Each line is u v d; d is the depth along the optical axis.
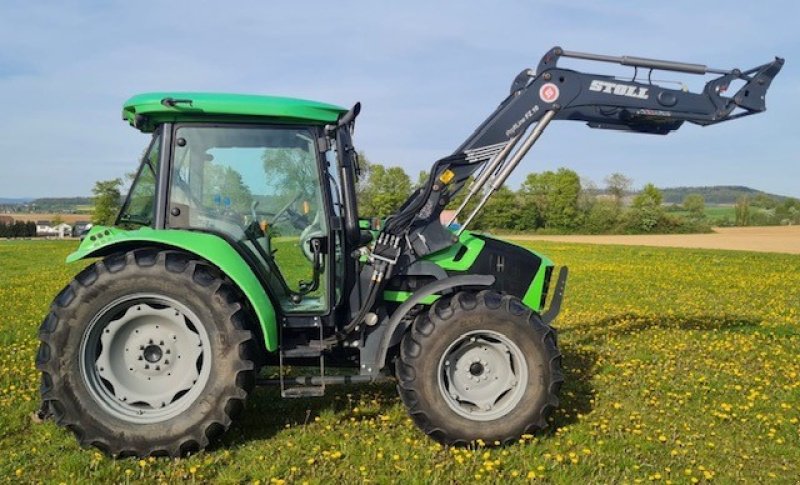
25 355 7.14
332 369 6.02
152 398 4.44
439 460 4.39
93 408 4.30
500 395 4.77
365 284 5.04
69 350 4.30
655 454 4.54
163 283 4.36
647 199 67.00
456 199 5.33
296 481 4.04
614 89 5.35
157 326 4.48
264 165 4.79
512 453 4.50
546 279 5.58
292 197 4.84
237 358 4.38
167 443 4.32
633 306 11.71
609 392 5.90
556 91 5.27
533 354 4.67
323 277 4.88
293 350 4.80
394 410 5.29
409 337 4.70
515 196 62.00
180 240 4.44
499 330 4.66
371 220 5.98
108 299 4.34
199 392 4.39
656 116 5.45
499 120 5.21
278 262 4.86
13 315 10.34
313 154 4.83
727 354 7.43
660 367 6.79
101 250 4.78
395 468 4.23
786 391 6.00
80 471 4.12
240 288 4.61
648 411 5.42
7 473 4.10
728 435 4.94
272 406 5.40
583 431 4.90
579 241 45.22
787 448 4.66
